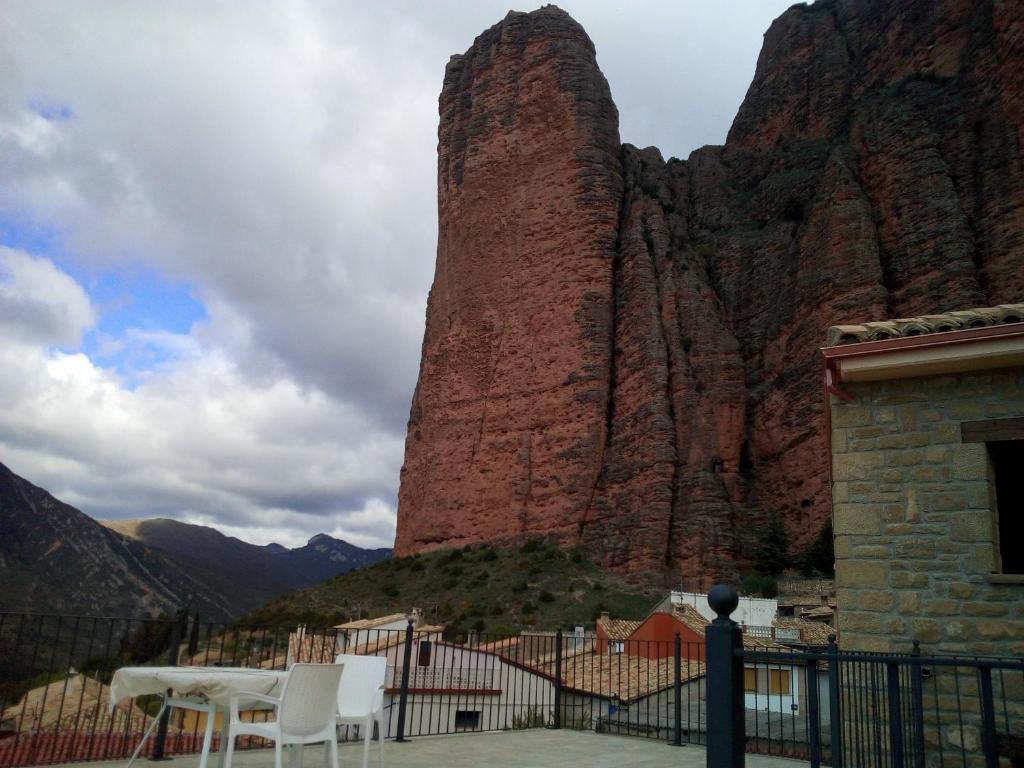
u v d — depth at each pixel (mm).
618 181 75688
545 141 77000
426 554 69250
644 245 71000
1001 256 56031
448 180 83625
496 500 68312
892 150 63906
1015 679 9211
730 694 5809
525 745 11984
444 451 73438
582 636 15688
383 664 8680
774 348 66250
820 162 73250
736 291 71062
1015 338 9602
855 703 9977
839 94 76625
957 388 10312
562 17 80688
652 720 18500
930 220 59656
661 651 29109
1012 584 9492
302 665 6758
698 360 66188
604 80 80125
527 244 75125
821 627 33406
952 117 62312
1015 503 11508
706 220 78875
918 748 6855
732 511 59656
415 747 11453
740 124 84875
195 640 9648
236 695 6840
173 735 11133
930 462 10266
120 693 7273
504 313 74562
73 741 9180
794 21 84688
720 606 6027
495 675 21750
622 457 64375
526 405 70000
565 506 64688
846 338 11094
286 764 9211
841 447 10828
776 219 73375
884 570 10227
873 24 77188
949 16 67375
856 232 62406
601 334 68938
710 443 62500
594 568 59812
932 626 9797
